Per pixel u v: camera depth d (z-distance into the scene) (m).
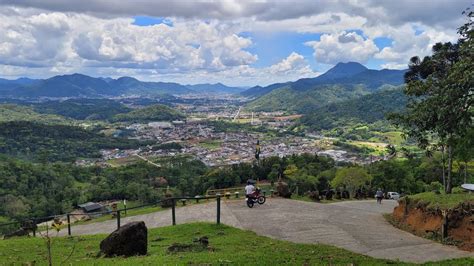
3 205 69.44
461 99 16.08
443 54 22.66
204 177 77.06
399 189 59.53
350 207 28.20
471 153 19.62
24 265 12.21
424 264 12.06
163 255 12.88
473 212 16.33
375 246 15.47
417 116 21.23
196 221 21.41
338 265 11.68
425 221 18.75
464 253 14.34
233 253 13.11
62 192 81.75
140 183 93.12
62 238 18.45
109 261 12.06
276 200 28.55
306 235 17.45
